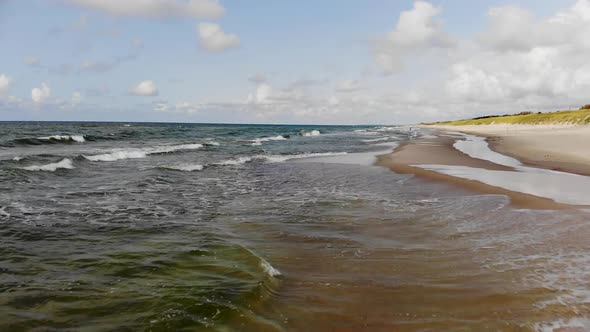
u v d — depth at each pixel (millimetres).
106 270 5652
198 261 6070
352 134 69312
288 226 8375
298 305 4754
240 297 4809
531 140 37344
